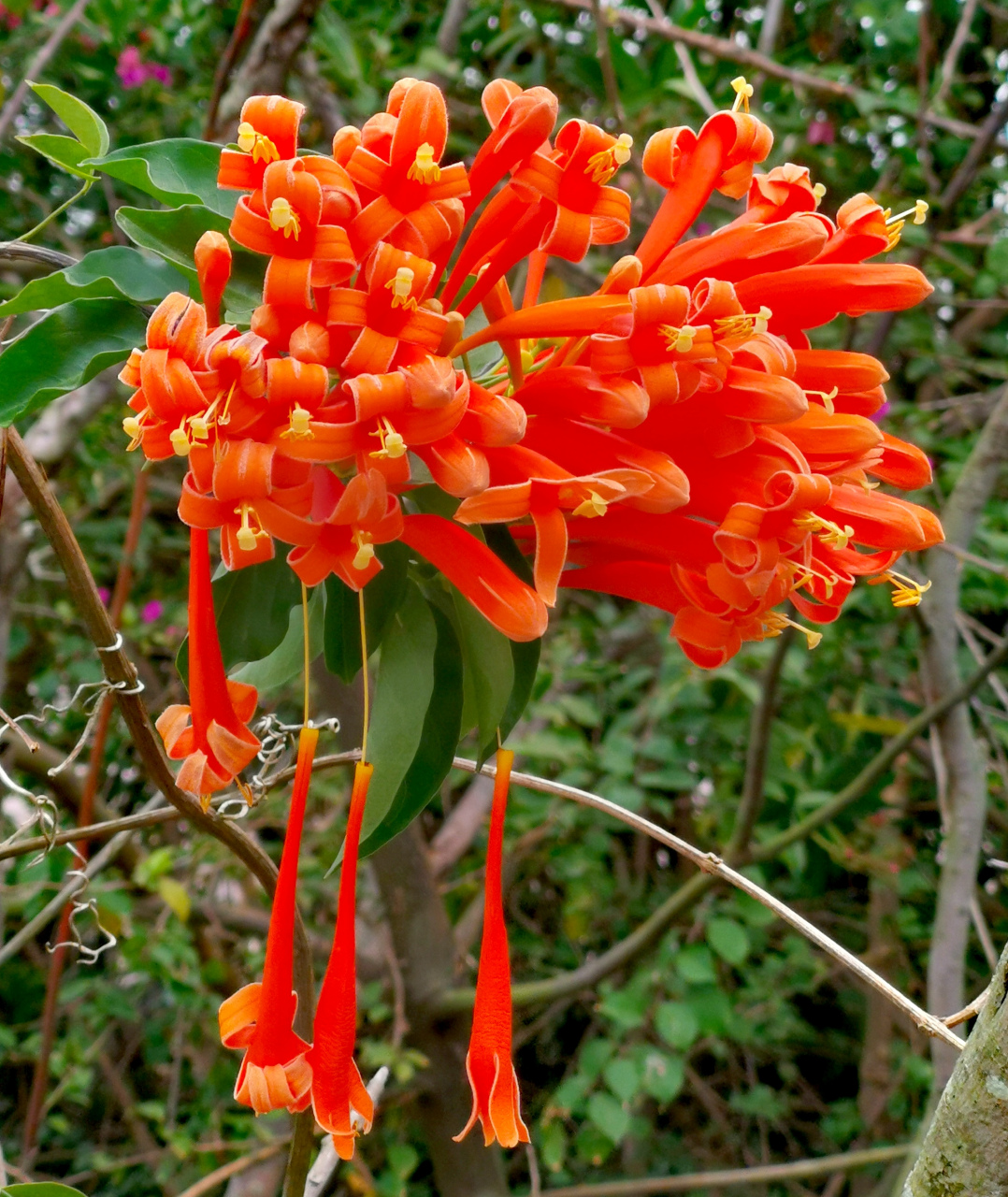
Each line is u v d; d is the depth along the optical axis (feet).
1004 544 3.11
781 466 1.00
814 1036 4.23
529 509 0.97
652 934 2.72
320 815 4.06
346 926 1.00
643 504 0.98
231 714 1.03
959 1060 1.00
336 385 0.98
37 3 3.72
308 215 0.93
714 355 0.96
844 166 3.58
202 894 3.74
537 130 0.98
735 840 2.63
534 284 1.09
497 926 1.04
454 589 1.09
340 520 0.94
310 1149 1.21
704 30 3.80
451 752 1.11
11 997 4.32
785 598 1.05
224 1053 3.85
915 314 3.69
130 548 2.78
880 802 3.01
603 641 4.13
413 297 0.93
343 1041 0.99
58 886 2.77
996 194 3.98
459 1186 2.88
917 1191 1.01
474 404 0.95
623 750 3.29
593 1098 2.89
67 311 1.07
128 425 0.95
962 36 3.19
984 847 3.26
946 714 2.35
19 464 1.10
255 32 2.23
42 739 4.17
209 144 1.12
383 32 3.47
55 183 4.06
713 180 1.06
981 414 3.83
